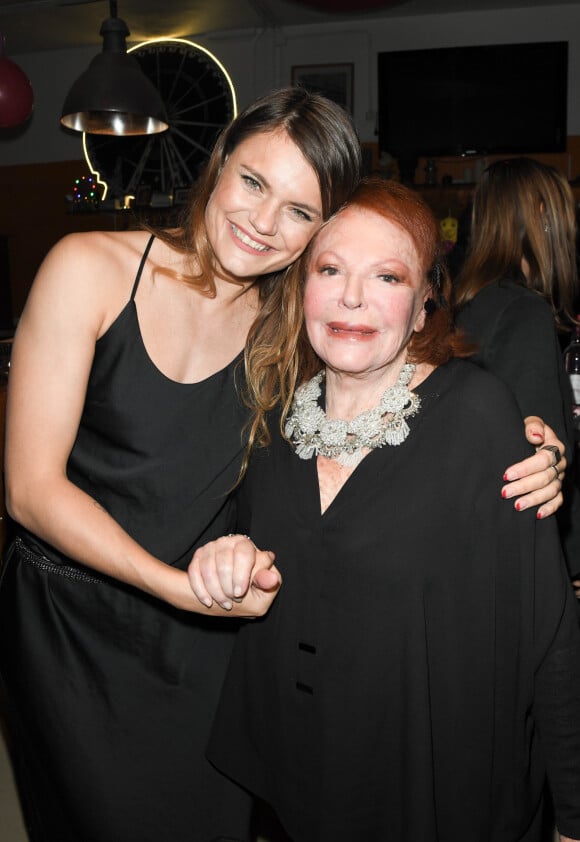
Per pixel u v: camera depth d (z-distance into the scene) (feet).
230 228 4.35
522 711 3.98
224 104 24.56
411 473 3.84
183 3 21.93
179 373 4.76
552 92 22.50
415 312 3.95
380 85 23.39
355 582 3.85
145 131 19.07
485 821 3.94
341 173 4.05
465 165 23.93
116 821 4.84
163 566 4.06
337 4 18.19
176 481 4.81
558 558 3.92
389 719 3.88
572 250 6.70
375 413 3.94
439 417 3.89
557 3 22.13
